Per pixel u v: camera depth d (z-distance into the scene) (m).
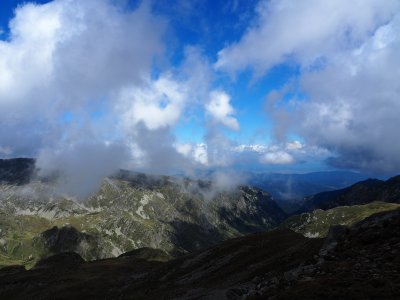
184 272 112.31
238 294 64.19
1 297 155.88
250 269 87.25
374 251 45.09
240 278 83.25
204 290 86.12
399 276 35.69
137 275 142.88
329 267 43.41
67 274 172.12
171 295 92.44
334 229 58.66
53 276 174.12
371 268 39.47
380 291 32.97
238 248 112.44
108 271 171.62
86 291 133.12
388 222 52.62
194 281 99.06
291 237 111.44
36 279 171.50
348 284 36.25
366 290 33.62
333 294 34.22
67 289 138.75
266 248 102.94
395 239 46.72
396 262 39.44
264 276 74.50
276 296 39.03
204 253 122.44
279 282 46.53
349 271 40.00
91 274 167.00
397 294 32.06
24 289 159.88
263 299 41.94
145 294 107.38
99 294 126.69
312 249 74.88
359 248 48.06
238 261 99.94
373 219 55.94
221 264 103.62
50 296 133.38
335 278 38.53
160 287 107.94
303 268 47.91
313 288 37.00
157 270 129.75
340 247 51.91
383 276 36.47
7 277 189.62
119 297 114.62
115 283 140.12
